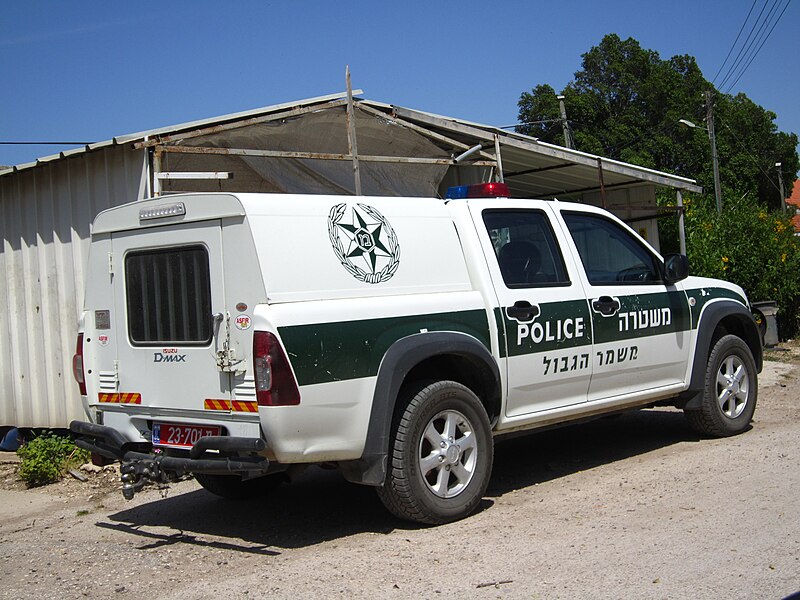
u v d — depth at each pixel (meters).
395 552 4.70
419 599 3.97
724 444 7.04
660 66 34.62
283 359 4.50
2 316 9.62
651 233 14.20
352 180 9.31
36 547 5.41
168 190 8.12
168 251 5.09
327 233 4.92
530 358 5.75
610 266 6.55
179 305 5.03
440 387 5.14
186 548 5.13
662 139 32.50
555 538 4.77
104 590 4.43
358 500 6.08
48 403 9.15
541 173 12.77
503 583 4.11
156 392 5.16
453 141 9.84
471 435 5.33
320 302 4.75
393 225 5.29
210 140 8.27
